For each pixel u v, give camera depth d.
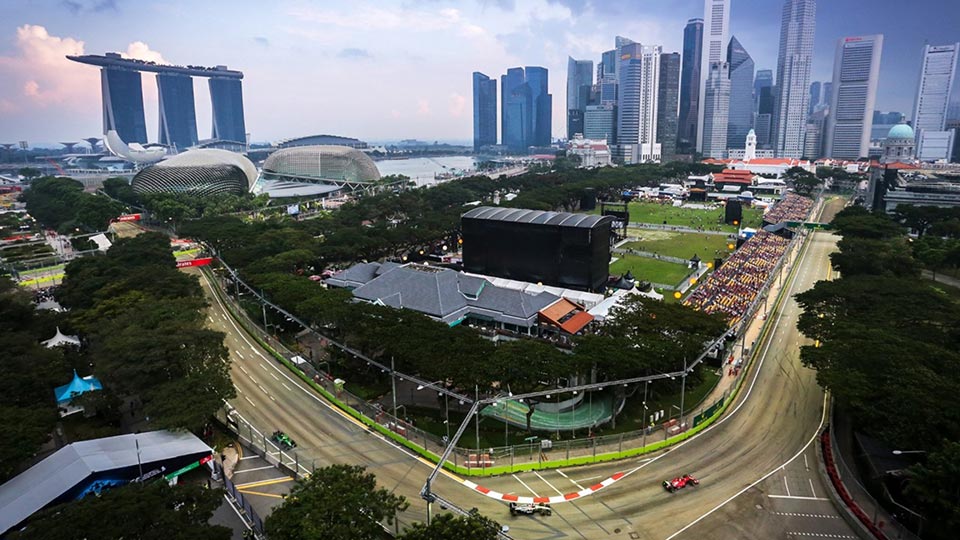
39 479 71.00
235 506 74.69
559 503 76.75
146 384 94.25
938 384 82.00
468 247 188.88
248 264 177.38
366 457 88.62
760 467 85.94
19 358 97.19
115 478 71.62
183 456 77.25
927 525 68.88
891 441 78.12
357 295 145.88
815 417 101.44
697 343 107.81
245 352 131.00
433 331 108.88
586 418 100.94
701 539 69.50
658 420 100.62
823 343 109.31
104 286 141.75
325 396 109.31
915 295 130.50
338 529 54.56
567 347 124.94
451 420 100.69
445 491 79.69
